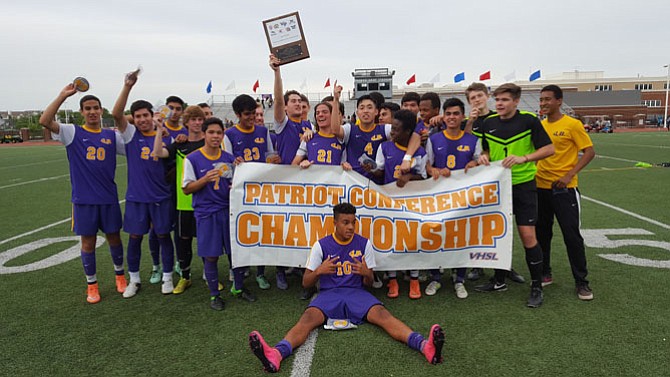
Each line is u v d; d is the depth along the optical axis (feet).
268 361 9.50
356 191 14.19
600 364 9.70
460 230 13.88
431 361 9.82
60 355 10.61
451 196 14.06
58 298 14.34
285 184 14.26
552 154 12.89
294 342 10.44
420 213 14.05
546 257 14.75
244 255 14.03
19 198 33.78
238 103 14.94
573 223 13.43
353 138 15.25
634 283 14.51
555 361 9.87
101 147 13.85
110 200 14.14
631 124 182.80
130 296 14.43
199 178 13.44
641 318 11.93
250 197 14.14
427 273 16.38
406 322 12.14
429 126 16.55
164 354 10.58
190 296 14.47
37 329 12.05
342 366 9.80
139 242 14.73
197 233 13.44
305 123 17.44
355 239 12.50
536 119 13.20
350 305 11.77
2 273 16.89
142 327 12.09
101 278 16.40
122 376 9.65
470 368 9.66
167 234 14.57
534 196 13.30
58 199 33.30
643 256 17.22
